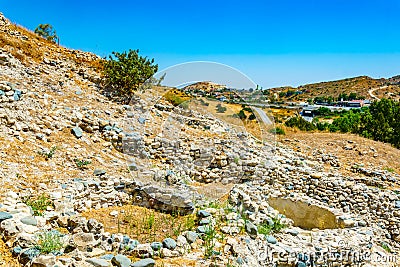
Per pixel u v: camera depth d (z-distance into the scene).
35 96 12.16
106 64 16.64
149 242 7.04
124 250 6.27
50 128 10.86
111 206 8.60
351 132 21.83
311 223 11.03
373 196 11.05
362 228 9.73
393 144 20.58
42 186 7.90
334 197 11.71
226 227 7.56
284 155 14.59
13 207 6.48
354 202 11.30
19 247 5.38
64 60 16.86
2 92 10.88
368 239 8.93
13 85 11.92
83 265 5.26
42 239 5.69
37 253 5.27
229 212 8.59
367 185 12.89
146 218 8.13
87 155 10.42
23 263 5.16
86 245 6.06
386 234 10.09
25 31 18.00
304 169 12.83
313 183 12.24
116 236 6.48
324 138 18.75
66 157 9.80
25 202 7.04
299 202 11.56
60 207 7.29
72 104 13.24
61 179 8.57
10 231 5.57
